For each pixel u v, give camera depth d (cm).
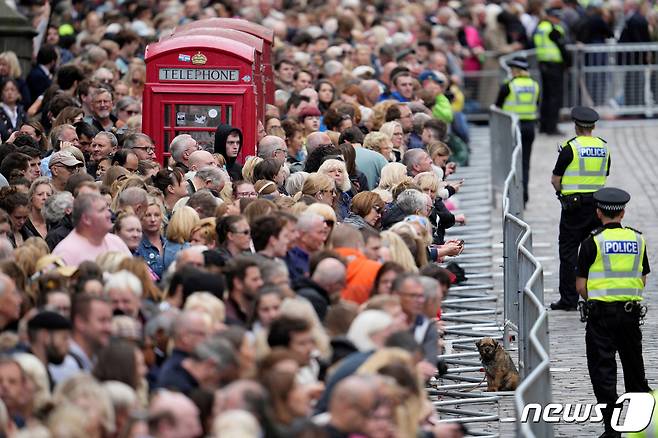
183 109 5569
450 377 4772
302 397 2900
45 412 2933
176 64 5566
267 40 6481
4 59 6316
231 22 6512
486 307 5675
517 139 6750
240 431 2603
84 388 2806
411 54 7850
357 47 8050
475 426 4372
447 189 5741
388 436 2769
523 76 7750
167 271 3797
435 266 3944
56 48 7012
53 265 3669
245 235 3900
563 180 5719
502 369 4656
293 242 3928
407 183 4850
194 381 3006
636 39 10231
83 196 3859
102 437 2802
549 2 10912
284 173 4997
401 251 4000
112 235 3969
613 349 4453
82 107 5956
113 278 3372
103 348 3027
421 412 3086
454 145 8200
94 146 5059
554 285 6228
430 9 10588
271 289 3344
